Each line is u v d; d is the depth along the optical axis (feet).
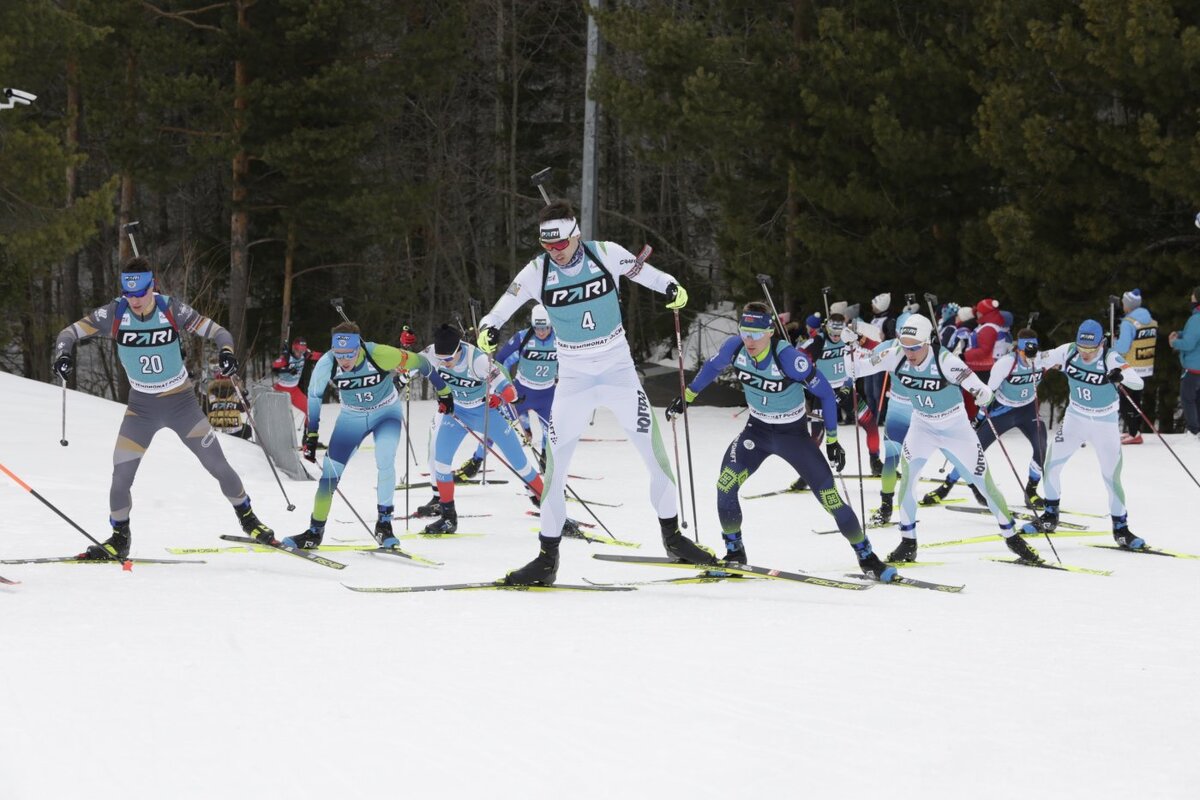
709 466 91.15
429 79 163.73
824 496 44.70
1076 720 25.66
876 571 44.73
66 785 20.88
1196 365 95.66
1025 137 111.75
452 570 47.60
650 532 61.16
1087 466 89.35
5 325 144.77
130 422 45.19
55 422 84.48
